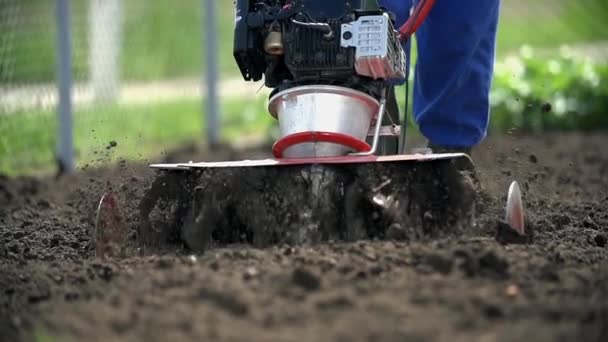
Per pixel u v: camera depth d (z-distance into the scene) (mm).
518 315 9484
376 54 12367
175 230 12594
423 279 10367
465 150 15547
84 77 32750
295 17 12773
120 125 31375
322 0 12805
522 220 12531
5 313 10375
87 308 10039
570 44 46219
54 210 18422
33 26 28547
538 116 31531
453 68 14953
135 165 22188
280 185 12117
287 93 12984
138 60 39031
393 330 9070
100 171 22781
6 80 25641
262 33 13008
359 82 13023
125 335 9234
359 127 13016
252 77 13641
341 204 12031
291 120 12922
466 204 12078
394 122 15742
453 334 9000
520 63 33688
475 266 10555
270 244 12094
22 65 27672
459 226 12109
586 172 22484
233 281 10406
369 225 12078
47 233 15406
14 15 26000
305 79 12914
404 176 12109
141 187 15688
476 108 15430
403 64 13914
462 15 14609
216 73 32438
